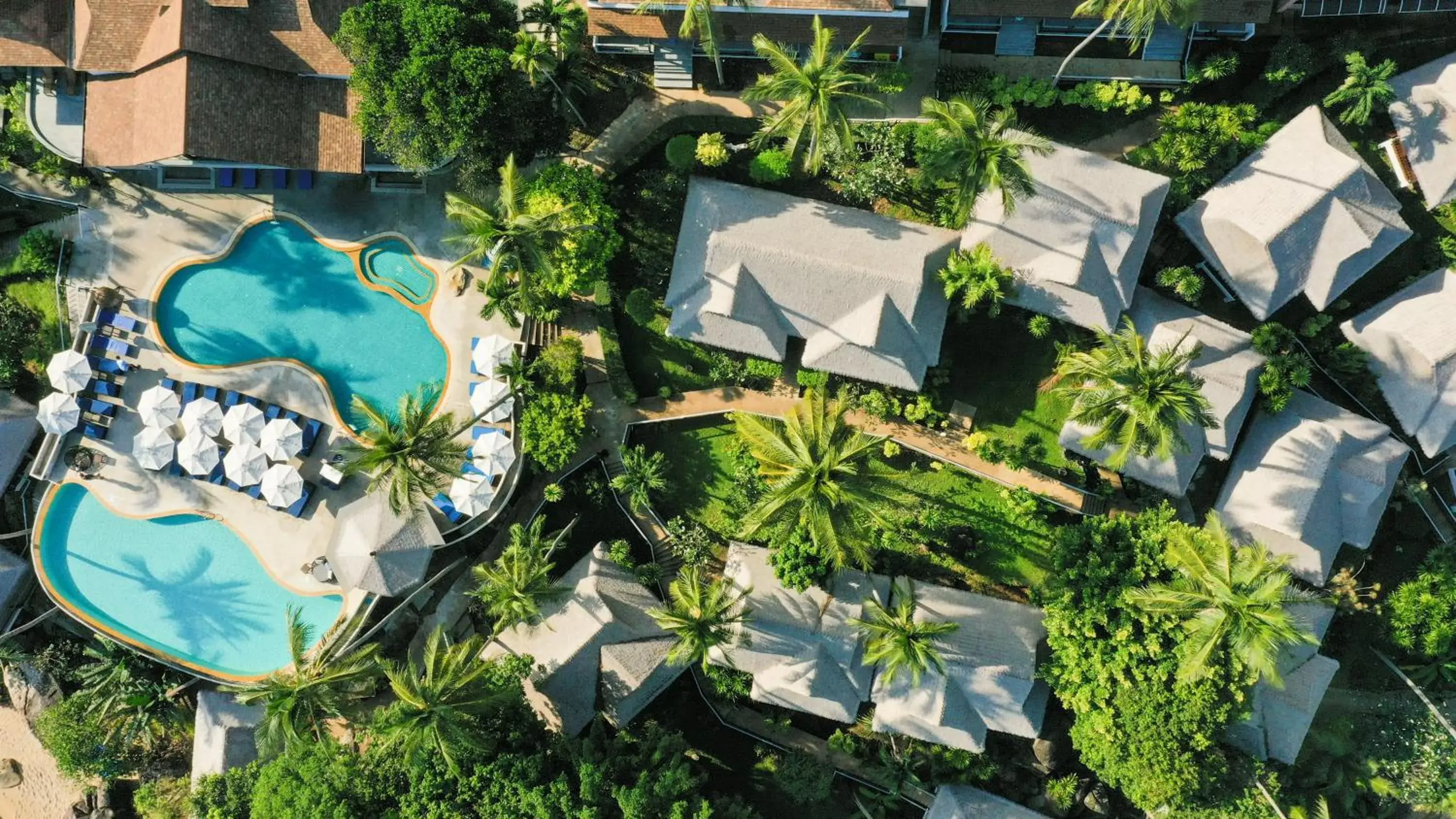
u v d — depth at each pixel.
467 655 41.22
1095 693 42.16
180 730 48.75
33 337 46.59
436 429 38.56
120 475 46.19
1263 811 42.72
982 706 44.25
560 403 43.56
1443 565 44.72
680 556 46.78
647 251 45.56
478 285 43.72
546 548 43.78
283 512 46.03
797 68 36.00
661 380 46.56
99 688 46.31
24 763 50.06
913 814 48.03
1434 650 44.53
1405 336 42.94
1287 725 44.19
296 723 40.72
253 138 41.16
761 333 43.19
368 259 45.72
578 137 45.06
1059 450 45.81
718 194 42.44
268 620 46.66
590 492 46.31
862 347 42.72
